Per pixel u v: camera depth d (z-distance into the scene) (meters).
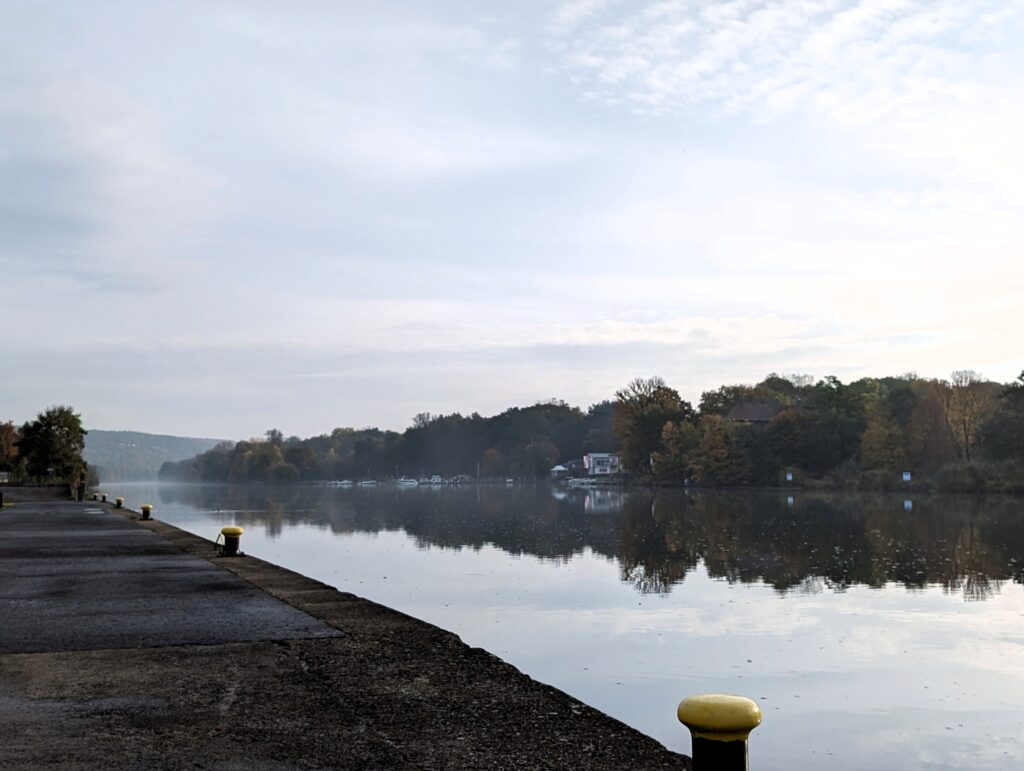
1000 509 67.75
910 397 111.25
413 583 27.61
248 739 6.86
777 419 117.56
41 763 6.18
